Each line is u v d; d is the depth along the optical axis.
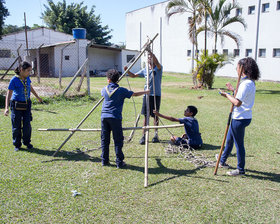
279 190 3.65
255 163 4.57
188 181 3.88
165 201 3.35
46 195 3.47
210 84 16.12
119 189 3.64
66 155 4.85
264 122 7.51
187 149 5.13
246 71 3.84
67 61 26.64
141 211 3.15
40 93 11.30
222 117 8.10
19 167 4.29
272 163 4.57
